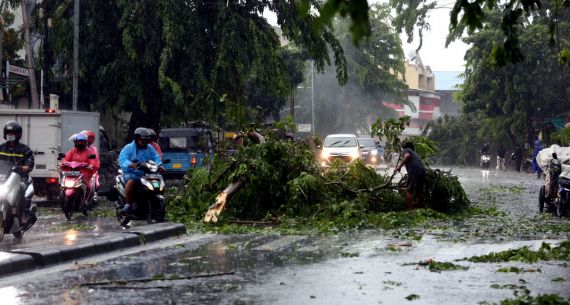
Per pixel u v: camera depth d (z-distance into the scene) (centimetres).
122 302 615
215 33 2819
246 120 1662
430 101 10700
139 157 1320
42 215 1633
